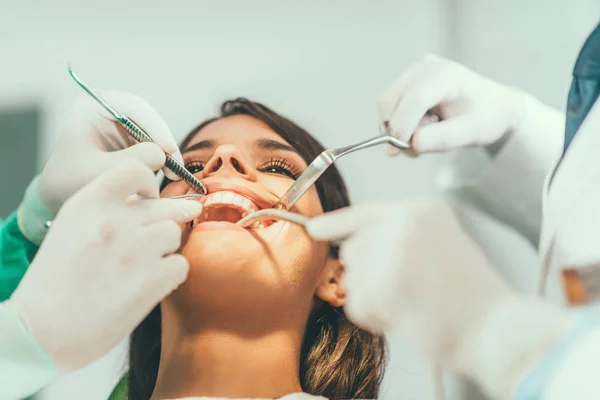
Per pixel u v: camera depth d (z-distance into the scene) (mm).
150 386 1451
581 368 656
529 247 1633
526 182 1309
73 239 1030
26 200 1370
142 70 1896
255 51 1878
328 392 1349
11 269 1391
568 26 1799
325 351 1374
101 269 1024
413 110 1196
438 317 788
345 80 1837
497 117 1265
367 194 1781
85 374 1764
